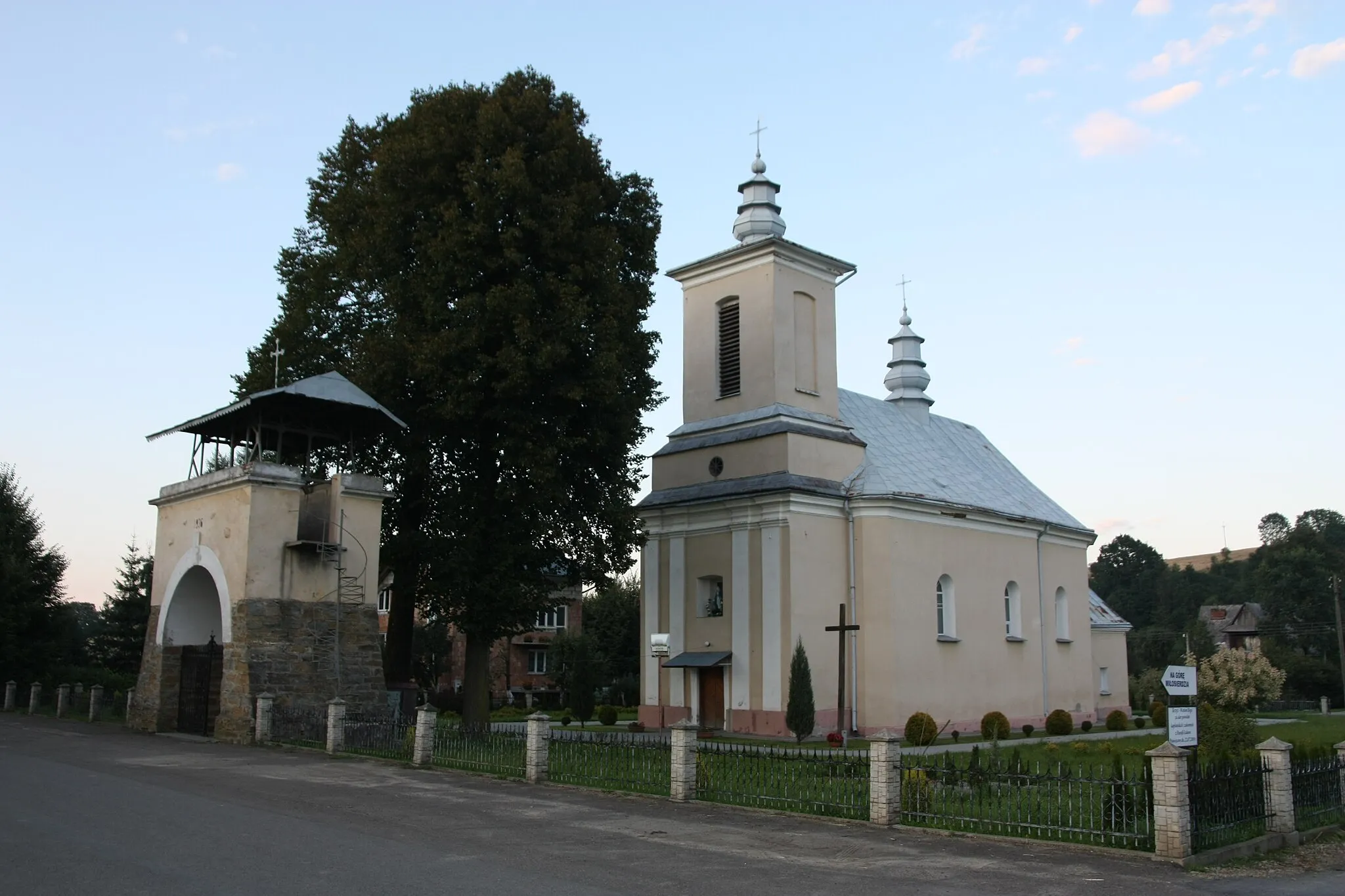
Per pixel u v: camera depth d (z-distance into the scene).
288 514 27.28
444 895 10.41
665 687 37.41
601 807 16.88
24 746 25.14
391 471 30.23
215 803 16.16
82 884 10.55
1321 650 83.81
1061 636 45.19
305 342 32.56
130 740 26.78
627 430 31.05
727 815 16.33
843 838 14.43
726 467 37.28
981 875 12.12
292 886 10.62
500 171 28.23
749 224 38.97
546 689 66.81
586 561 31.66
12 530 49.22
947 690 37.31
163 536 30.83
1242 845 13.76
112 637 57.31
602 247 29.64
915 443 43.19
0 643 46.69
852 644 35.53
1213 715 23.67
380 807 16.25
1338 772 17.11
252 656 26.03
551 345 27.97
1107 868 12.62
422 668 65.88
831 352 39.41
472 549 28.64
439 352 27.73
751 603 35.12
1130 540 115.75
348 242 30.42
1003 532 41.84
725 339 39.38
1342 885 12.32
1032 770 18.34
